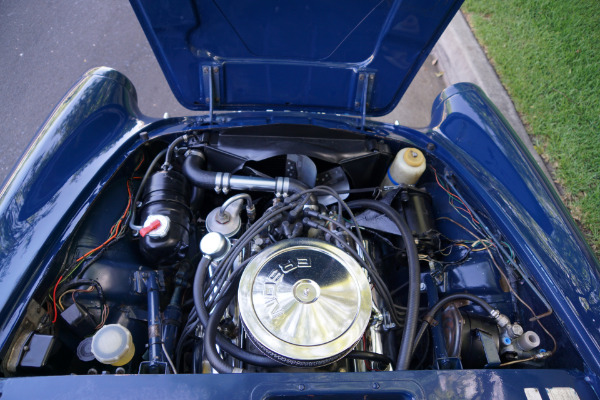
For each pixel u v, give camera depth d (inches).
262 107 86.0
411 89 151.2
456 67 154.4
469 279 72.4
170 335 62.1
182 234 69.1
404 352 53.7
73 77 142.4
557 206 73.4
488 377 50.9
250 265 55.3
